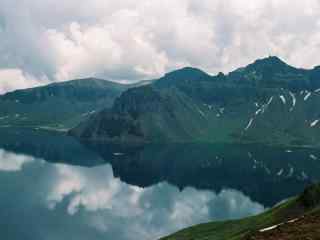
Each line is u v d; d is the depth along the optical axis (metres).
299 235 56.97
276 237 57.59
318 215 67.19
